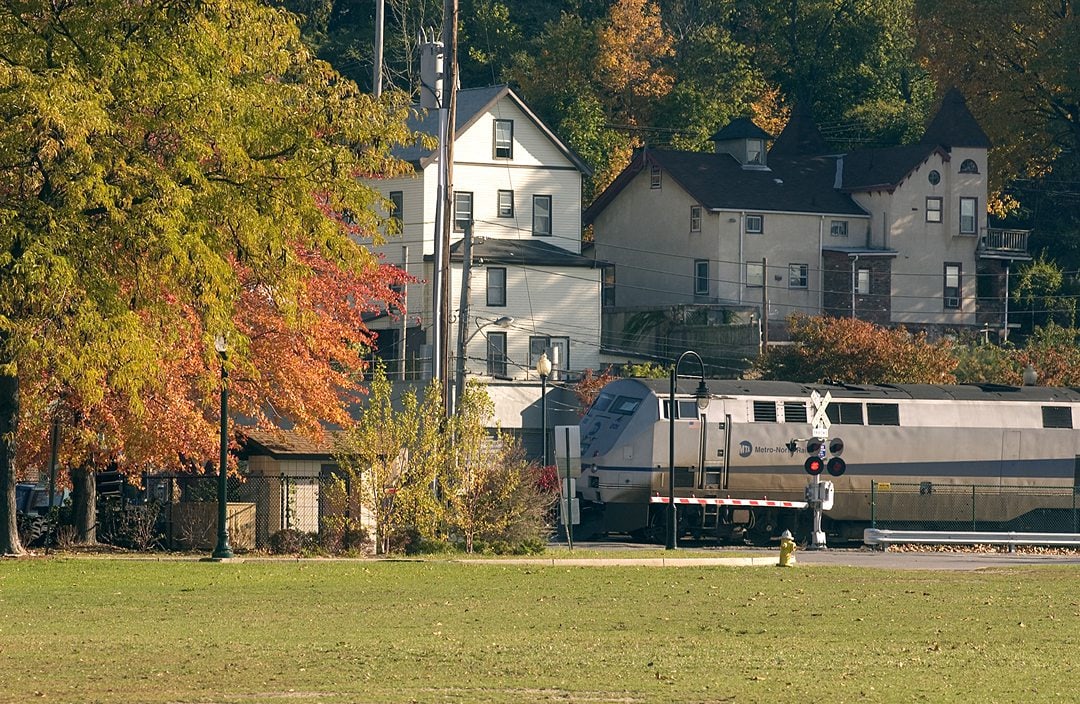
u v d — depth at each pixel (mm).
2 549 136625
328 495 154875
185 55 127125
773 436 199000
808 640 88812
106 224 122125
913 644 87312
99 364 122000
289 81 146250
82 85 117500
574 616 100625
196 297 128375
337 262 137250
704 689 68812
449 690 67875
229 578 123188
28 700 65000
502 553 155000
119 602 106625
